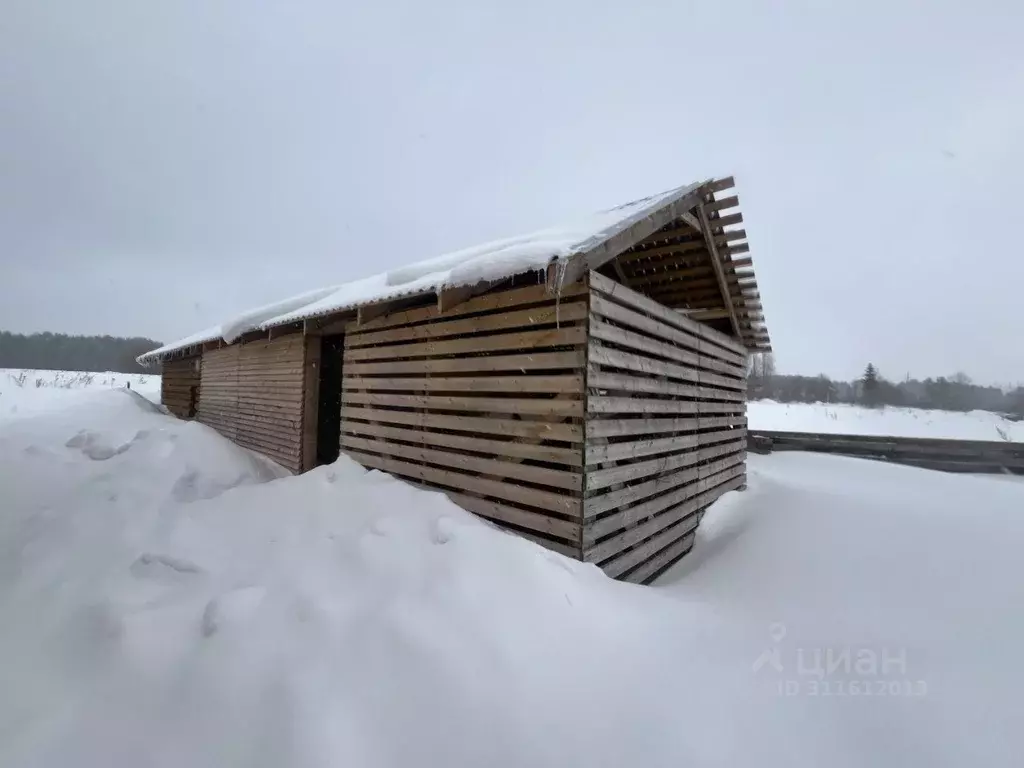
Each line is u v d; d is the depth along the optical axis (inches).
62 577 140.9
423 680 94.2
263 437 347.3
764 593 150.8
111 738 85.9
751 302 280.4
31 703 95.3
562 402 156.8
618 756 81.5
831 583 153.8
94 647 109.1
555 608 118.0
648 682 99.0
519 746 82.7
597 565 159.0
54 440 288.4
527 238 184.1
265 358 351.3
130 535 162.9
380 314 229.3
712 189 212.8
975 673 105.8
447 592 117.3
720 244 240.4
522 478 167.6
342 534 153.2
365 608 114.1
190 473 222.2
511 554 132.6
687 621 126.0
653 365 196.1
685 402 227.9
